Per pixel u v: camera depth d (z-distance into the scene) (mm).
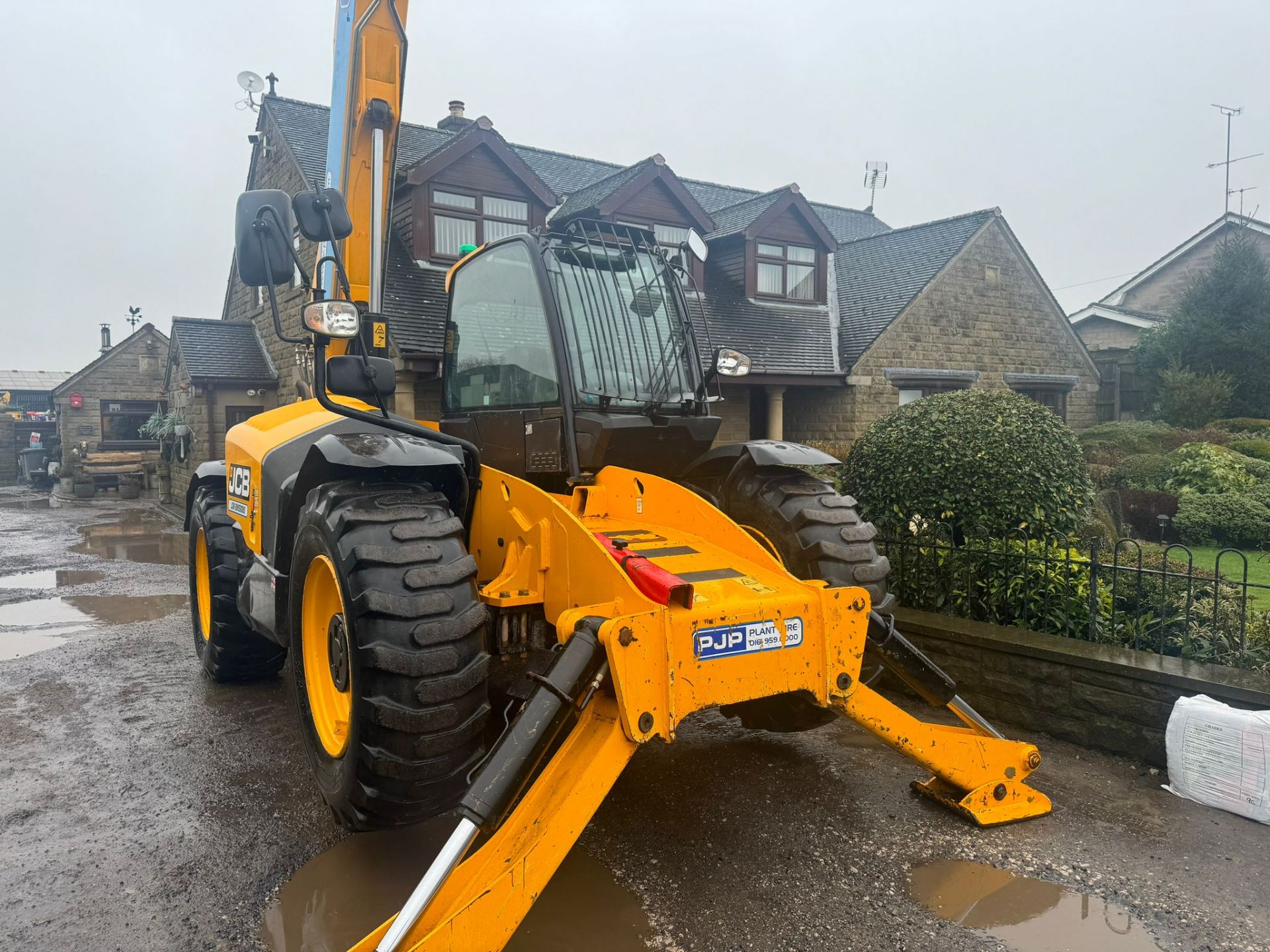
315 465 3062
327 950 2445
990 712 4242
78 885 2803
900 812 3287
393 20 4227
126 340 23562
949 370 15680
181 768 3779
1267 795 3133
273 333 15438
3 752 3992
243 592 4125
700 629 2385
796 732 4117
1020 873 2830
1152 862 2893
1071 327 17594
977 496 6012
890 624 3068
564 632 2420
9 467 28547
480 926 2049
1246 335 18109
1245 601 3793
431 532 2670
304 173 12836
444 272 12203
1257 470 11633
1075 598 4445
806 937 2482
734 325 14484
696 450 3654
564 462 3336
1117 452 14195
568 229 3697
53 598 7879
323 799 3178
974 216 16609
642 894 2713
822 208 22375
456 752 2537
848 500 3572
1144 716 3691
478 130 12430
